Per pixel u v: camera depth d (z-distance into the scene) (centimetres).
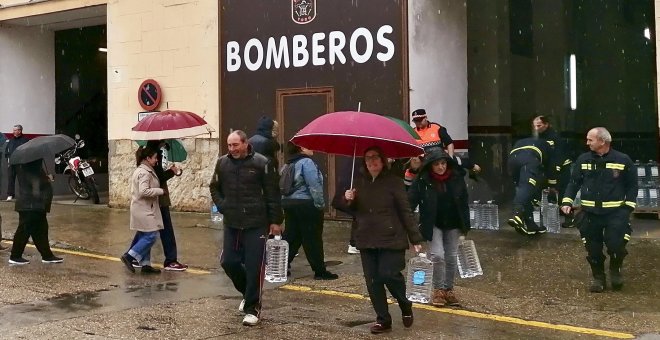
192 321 915
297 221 1166
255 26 1909
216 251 1435
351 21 1766
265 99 1895
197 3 2016
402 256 861
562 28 2489
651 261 1255
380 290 863
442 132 1526
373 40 1739
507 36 2198
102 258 1373
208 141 2005
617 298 1032
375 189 861
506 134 2188
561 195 1612
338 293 1081
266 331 870
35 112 2541
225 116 1964
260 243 908
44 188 1299
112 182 2177
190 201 2036
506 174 2177
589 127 2639
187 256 1384
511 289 1088
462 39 1923
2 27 2445
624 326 892
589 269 1214
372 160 857
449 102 1856
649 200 1662
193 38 2027
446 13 1850
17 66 2486
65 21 2433
